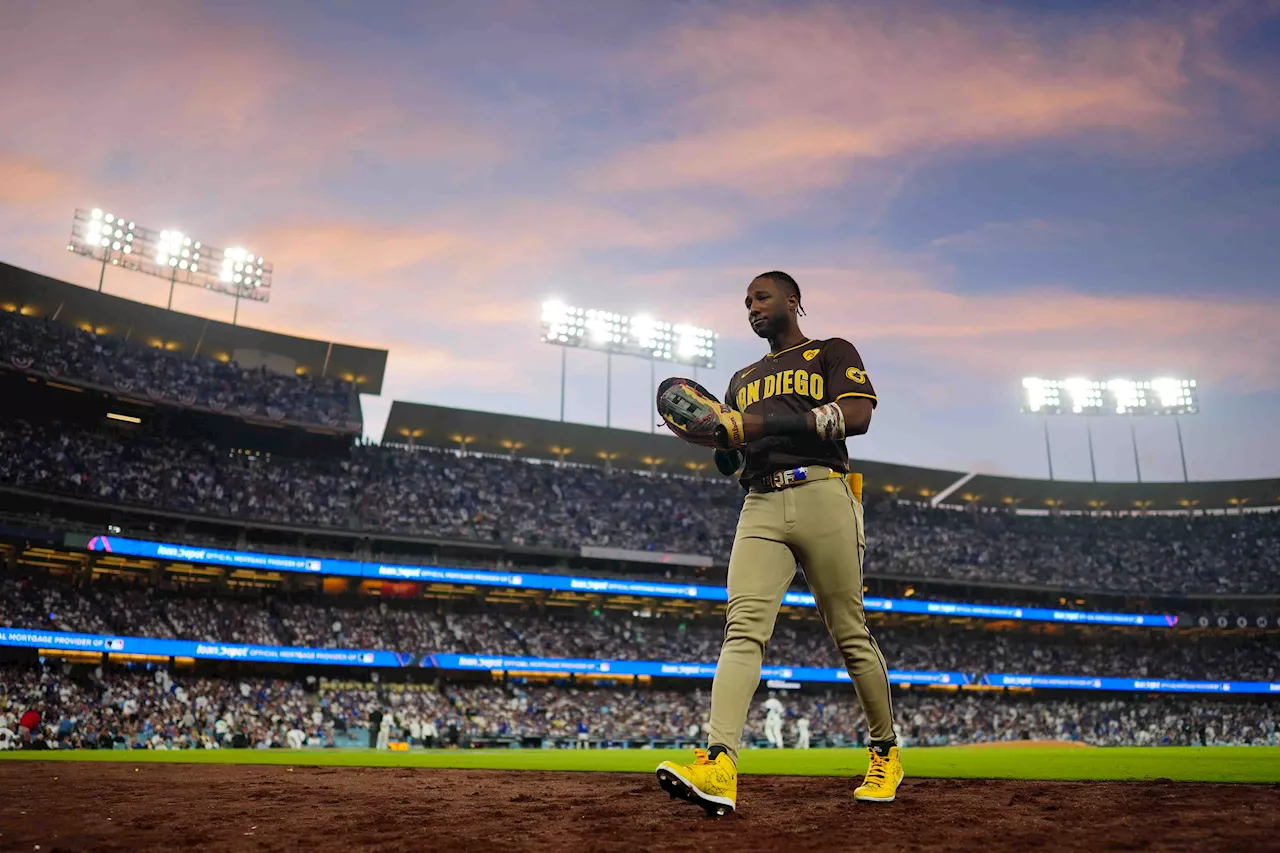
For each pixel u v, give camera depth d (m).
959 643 66.44
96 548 43.84
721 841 4.21
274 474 55.34
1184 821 4.49
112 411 53.38
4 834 4.90
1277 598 66.25
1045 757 14.27
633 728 51.16
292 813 5.78
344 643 49.78
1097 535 74.81
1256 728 61.47
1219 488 75.19
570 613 59.22
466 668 50.06
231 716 42.97
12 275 50.38
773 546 5.52
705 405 5.37
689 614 62.03
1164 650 68.69
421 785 8.49
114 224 57.56
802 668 56.34
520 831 4.71
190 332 57.25
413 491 58.75
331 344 59.56
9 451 46.34
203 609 48.44
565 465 67.38
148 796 7.25
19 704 37.88
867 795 5.60
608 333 69.88
